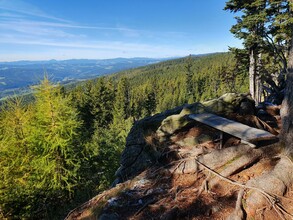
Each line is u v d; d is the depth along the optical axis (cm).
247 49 2300
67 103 1234
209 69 11800
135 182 521
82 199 991
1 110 1258
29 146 1165
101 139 2038
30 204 981
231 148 486
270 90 1259
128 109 7081
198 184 457
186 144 604
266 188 375
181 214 386
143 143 701
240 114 662
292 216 338
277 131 623
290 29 1730
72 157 1143
